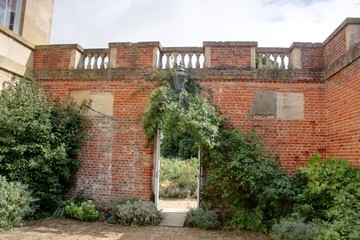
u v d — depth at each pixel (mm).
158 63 7902
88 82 8039
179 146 18219
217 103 7512
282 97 7414
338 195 4906
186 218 6938
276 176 6527
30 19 9203
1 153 6766
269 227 6195
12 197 6078
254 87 7492
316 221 5426
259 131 7340
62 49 8258
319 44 7441
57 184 7168
